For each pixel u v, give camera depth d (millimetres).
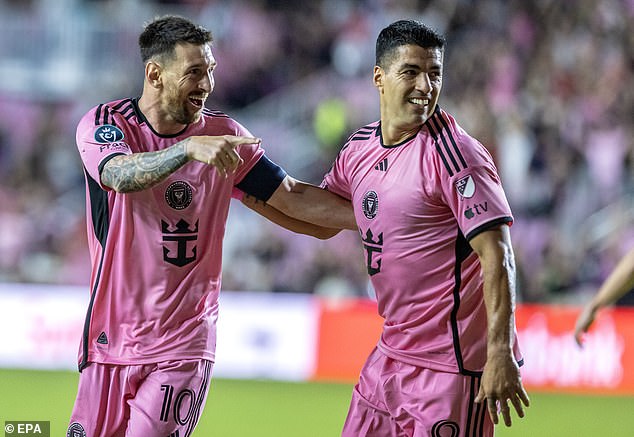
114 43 54750
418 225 15867
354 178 16734
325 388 36375
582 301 46000
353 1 55562
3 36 54406
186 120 16219
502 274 14945
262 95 54469
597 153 50250
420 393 16188
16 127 53562
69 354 38688
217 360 38219
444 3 54656
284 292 47000
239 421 30656
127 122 16344
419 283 16078
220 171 14531
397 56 15609
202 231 16312
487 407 16203
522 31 53875
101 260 16297
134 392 16328
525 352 37031
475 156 15453
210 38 16156
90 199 16438
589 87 52156
